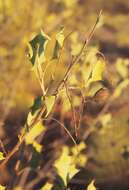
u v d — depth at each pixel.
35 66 1.48
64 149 2.22
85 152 4.68
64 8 4.69
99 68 1.58
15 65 4.46
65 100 1.55
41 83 1.50
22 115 3.98
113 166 5.30
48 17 4.58
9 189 2.53
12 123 3.25
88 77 1.57
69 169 1.76
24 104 4.31
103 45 13.20
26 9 4.61
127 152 2.83
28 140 1.79
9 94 4.24
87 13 5.10
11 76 4.38
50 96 1.49
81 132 3.39
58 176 1.77
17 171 1.91
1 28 4.57
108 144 4.87
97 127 3.39
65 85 1.52
